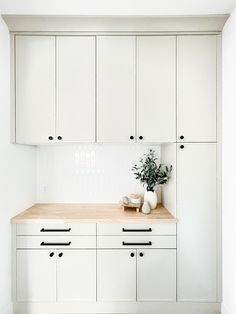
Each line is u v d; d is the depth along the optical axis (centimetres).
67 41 214
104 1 183
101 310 210
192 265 210
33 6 189
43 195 266
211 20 206
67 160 266
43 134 215
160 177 234
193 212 210
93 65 214
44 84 214
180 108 212
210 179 211
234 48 188
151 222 208
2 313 194
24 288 208
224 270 204
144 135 214
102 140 214
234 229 188
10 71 213
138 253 208
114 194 266
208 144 211
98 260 208
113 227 208
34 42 213
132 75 213
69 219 207
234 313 186
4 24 204
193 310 210
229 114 196
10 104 213
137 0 182
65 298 208
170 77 213
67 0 182
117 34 213
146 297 208
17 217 211
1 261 193
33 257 208
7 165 204
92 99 214
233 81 189
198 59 212
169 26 210
